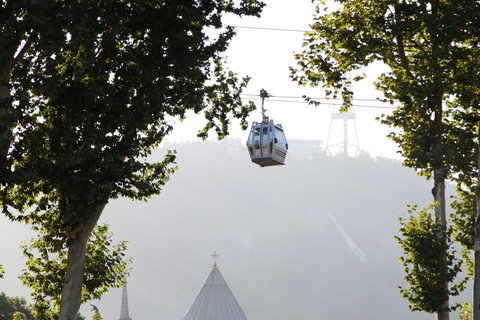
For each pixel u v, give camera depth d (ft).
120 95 125.49
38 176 114.93
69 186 119.03
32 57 114.52
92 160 118.73
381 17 151.64
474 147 149.38
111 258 152.66
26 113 114.52
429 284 138.21
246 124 155.63
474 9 133.39
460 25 136.67
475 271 110.63
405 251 143.74
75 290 123.03
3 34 105.91
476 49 148.66
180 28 128.57
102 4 128.67
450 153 147.02
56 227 136.56
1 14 109.70
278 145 155.74
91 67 122.72
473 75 149.48
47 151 114.52
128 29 135.23
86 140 117.19
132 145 124.77
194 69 131.44
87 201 119.03
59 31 106.22
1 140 105.09
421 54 157.79
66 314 121.60
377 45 150.00
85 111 119.55
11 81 113.70
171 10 129.80
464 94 150.41
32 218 138.41
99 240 153.99
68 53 117.60
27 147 113.50
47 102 122.42
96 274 149.18
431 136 145.28
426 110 146.20
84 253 125.39
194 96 136.98
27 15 105.09
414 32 155.74
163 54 128.16
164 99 130.21
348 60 158.71
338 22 159.33
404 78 148.46
